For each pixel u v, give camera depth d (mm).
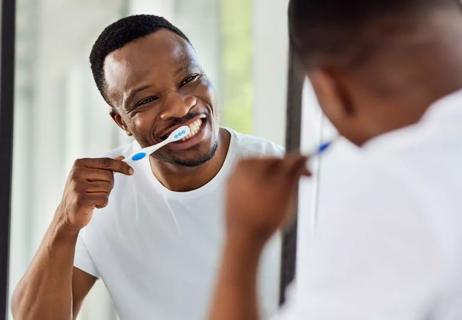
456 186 570
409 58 613
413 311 554
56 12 1945
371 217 570
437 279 549
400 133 613
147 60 1258
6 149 1479
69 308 1336
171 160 1285
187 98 1260
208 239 1334
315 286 590
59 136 1939
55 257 1314
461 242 558
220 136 1361
